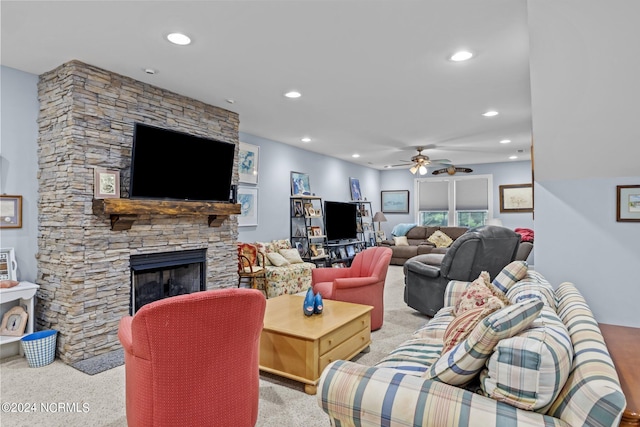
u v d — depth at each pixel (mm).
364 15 2324
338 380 1432
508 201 8758
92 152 3061
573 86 2018
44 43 2668
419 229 9383
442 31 2529
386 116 4652
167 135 3402
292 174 6754
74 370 2822
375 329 3832
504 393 1216
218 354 1725
